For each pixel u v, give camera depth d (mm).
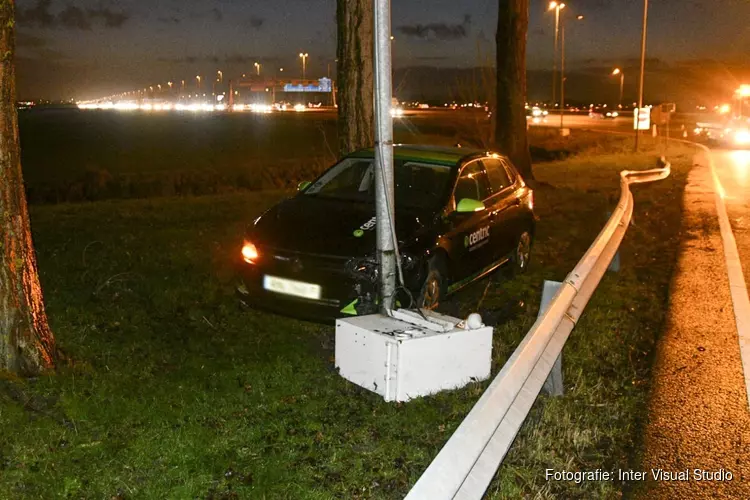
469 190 7527
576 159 33312
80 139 46094
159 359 5527
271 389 4957
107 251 9312
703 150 36969
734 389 5129
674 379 5316
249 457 4020
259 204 15078
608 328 6453
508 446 3492
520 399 3908
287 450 4082
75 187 19047
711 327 6594
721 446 4281
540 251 10281
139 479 3781
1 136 4535
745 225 12641
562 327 4953
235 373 5227
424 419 4523
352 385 5078
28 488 3629
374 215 6586
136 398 4629
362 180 7520
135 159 31938
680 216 13867
